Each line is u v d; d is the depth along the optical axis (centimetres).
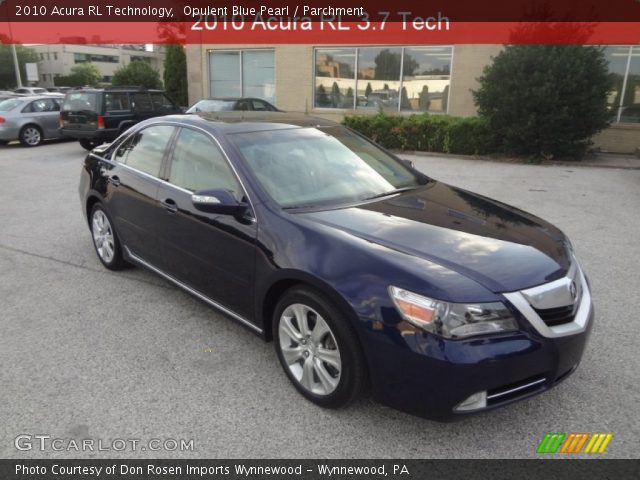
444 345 244
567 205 799
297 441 273
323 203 337
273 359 350
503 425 287
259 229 317
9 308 427
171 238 391
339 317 273
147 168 430
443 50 1550
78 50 10681
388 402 264
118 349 362
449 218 327
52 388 317
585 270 518
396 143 1429
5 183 966
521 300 256
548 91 1191
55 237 621
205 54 1927
